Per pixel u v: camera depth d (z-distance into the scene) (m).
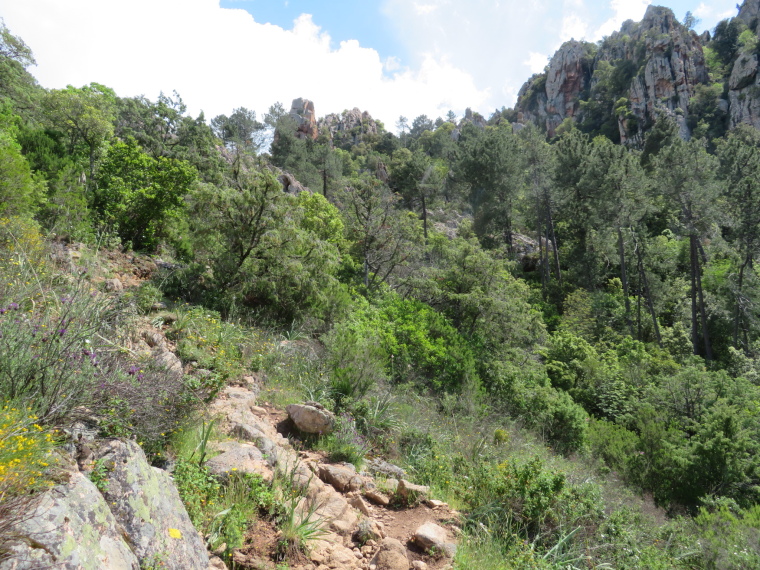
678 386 17.05
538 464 5.45
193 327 7.51
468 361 13.37
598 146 43.91
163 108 30.53
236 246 10.80
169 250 12.73
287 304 11.08
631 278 39.25
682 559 6.23
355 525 4.29
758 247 33.12
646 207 36.72
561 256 44.03
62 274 5.45
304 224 18.81
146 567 2.33
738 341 31.83
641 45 109.06
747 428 13.12
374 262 19.05
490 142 47.22
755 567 6.43
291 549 3.45
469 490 5.57
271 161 55.62
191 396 4.68
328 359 9.09
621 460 12.51
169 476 3.29
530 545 4.43
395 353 11.95
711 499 10.65
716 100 93.19
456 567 3.77
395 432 7.46
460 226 49.84
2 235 6.01
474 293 17.25
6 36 24.58
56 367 2.92
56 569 1.75
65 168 10.63
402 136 117.25
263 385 7.27
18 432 2.17
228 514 3.45
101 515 2.21
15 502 1.82
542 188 42.25
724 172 41.72
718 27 114.69
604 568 4.47
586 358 20.11
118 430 3.11
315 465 5.23
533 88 143.75
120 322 4.96
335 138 128.25
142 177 12.30
